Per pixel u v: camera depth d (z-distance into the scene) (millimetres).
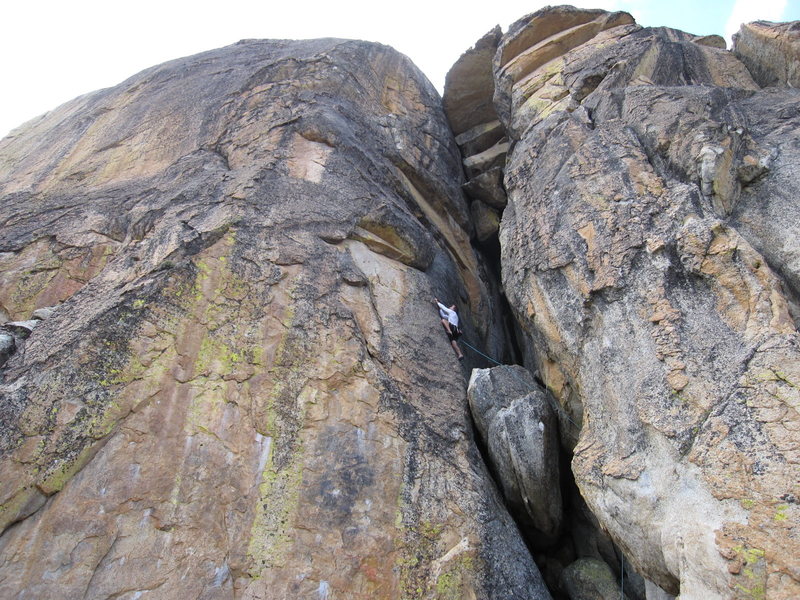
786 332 5160
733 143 7371
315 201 9047
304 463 6102
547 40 13062
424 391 7559
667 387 5453
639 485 5195
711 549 4406
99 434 5602
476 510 6363
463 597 5562
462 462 6859
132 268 7445
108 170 10828
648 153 7852
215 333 6797
